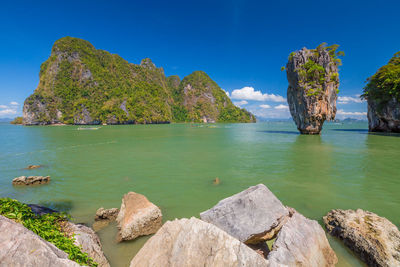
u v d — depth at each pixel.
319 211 9.04
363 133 55.34
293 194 11.12
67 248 4.67
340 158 21.08
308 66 47.84
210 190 11.98
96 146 31.47
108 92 178.50
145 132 66.12
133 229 6.80
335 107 48.78
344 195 10.88
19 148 29.03
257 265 3.63
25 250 3.38
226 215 5.88
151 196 11.05
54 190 11.93
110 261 5.79
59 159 21.17
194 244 4.17
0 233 3.44
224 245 3.96
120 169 16.95
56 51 177.50
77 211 9.16
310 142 35.72
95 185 12.88
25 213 5.55
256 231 5.44
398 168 16.75
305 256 4.91
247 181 13.62
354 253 5.93
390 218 8.29
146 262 4.44
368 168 16.81
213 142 37.03
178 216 8.72
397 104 52.34
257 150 27.02
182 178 14.38
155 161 20.17
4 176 14.86
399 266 5.00
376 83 57.06
